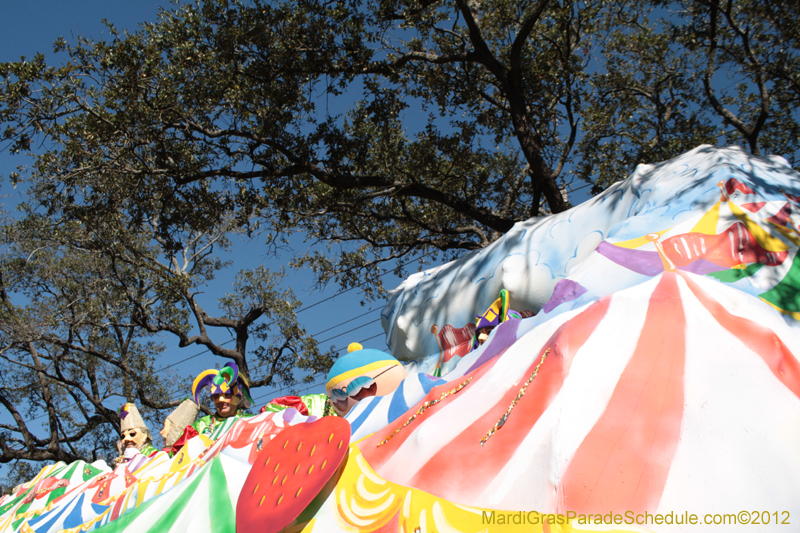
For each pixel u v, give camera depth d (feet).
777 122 41.42
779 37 37.24
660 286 11.89
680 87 45.44
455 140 46.65
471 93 45.60
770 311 11.89
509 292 20.83
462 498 9.71
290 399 21.79
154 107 41.19
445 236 54.08
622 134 47.91
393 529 10.07
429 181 49.37
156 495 17.06
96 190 44.04
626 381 10.12
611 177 46.93
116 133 40.81
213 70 40.70
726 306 11.38
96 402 64.95
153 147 42.39
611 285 14.12
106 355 62.59
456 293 23.84
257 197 44.83
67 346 61.21
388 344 27.27
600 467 8.81
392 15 42.09
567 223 20.79
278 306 63.82
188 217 44.60
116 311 60.85
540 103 46.88
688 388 9.82
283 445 13.66
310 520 11.39
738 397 9.51
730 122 41.11
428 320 24.71
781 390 9.53
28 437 64.28
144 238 56.59
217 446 16.84
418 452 11.09
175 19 40.16
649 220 15.96
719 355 10.27
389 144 46.70
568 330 11.19
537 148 40.98
